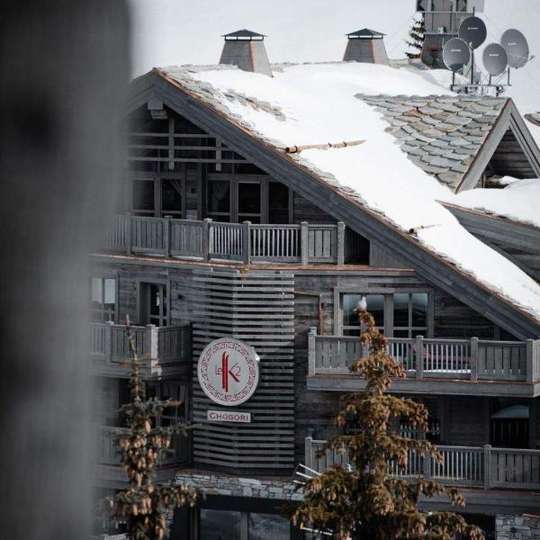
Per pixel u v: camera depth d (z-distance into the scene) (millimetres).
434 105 127438
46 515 7473
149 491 62531
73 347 7621
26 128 7500
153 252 106000
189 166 108875
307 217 103875
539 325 95250
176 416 104500
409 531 68000
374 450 70000
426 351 95875
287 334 100875
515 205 110562
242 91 115438
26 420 7477
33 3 7449
